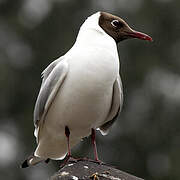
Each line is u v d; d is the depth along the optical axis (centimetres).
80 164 866
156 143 1927
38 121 965
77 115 923
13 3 2230
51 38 2094
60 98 922
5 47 2109
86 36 920
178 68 2030
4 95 2008
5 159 1950
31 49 2109
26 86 2036
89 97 905
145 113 1933
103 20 956
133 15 2017
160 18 2069
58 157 1019
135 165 1931
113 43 921
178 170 1858
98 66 899
